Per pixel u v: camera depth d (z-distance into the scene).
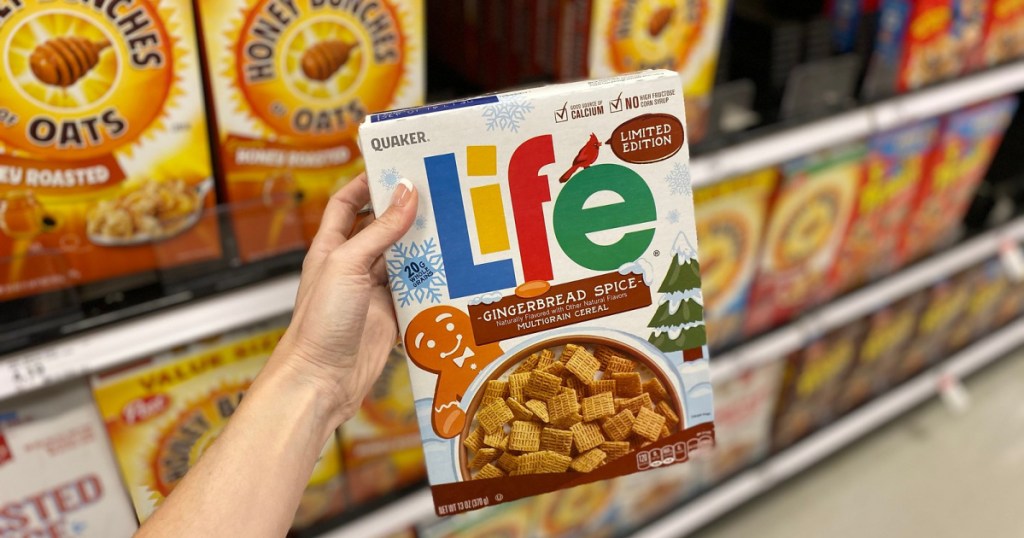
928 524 1.24
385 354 0.53
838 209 0.99
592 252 0.47
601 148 0.45
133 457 0.64
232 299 0.60
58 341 0.56
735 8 0.89
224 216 0.59
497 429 0.48
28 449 0.60
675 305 0.48
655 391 0.50
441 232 0.45
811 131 0.84
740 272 0.96
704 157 0.77
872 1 0.86
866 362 1.28
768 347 1.04
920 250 1.19
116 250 0.57
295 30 0.55
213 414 0.65
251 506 0.42
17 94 0.49
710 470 1.21
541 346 0.48
